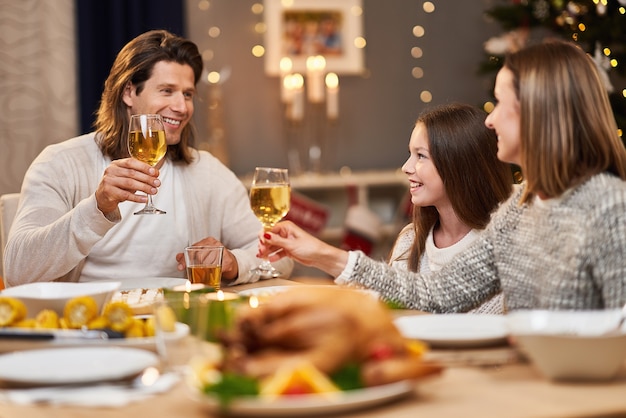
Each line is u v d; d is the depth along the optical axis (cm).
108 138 266
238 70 534
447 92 581
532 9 457
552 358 113
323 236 532
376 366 104
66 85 471
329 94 541
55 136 471
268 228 196
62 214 251
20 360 119
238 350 107
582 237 148
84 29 468
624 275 144
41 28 466
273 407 96
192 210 275
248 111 539
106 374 111
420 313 176
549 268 157
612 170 156
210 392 99
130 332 138
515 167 412
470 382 115
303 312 106
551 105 154
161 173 271
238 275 240
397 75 570
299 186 516
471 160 222
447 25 579
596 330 120
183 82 268
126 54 269
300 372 100
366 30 561
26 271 236
